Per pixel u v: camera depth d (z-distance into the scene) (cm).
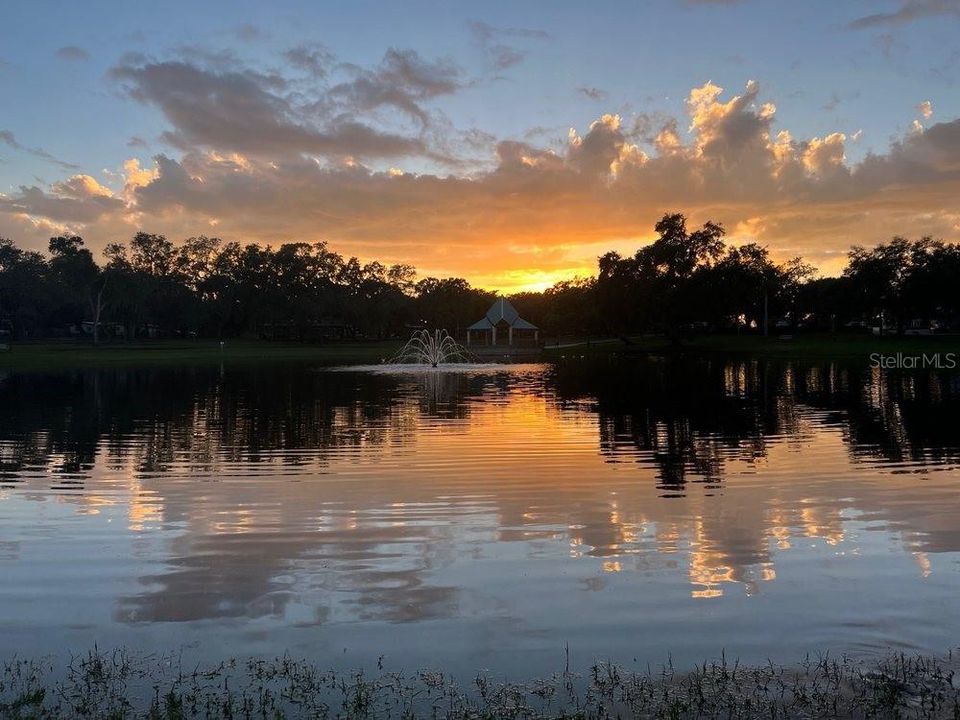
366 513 979
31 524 934
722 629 599
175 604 664
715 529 884
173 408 2361
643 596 670
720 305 7125
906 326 9531
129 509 1011
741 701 488
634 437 1642
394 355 6844
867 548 805
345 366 5072
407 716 476
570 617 626
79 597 683
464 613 637
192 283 11106
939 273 7112
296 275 10419
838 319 9356
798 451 1435
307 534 881
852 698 490
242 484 1172
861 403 2302
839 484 1131
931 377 3366
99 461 1393
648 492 1089
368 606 654
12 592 696
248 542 850
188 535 881
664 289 7294
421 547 826
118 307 10294
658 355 5897
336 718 475
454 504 1026
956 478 1170
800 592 676
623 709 482
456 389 3025
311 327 11031
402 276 11769
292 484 1170
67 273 9500
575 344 8762
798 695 495
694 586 694
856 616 622
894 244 7656
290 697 500
